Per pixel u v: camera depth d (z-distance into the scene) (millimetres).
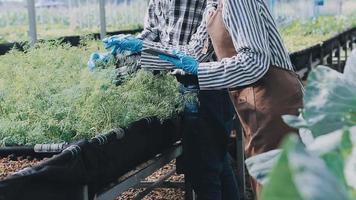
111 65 3035
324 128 1019
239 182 3967
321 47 8430
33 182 1863
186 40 3066
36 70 3082
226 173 3393
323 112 1034
